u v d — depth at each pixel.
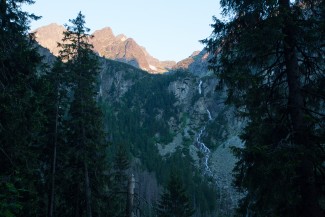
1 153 12.81
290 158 8.46
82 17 24.73
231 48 10.39
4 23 13.93
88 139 23.05
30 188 14.23
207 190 124.00
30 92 13.95
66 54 24.06
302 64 10.46
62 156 23.70
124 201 23.08
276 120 10.13
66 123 23.36
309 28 9.54
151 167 161.00
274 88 10.52
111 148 125.12
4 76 13.06
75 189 23.95
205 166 185.62
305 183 8.97
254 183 9.51
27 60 14.18
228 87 10.22
